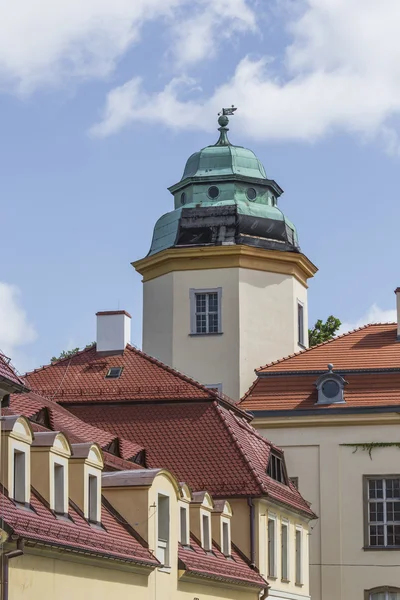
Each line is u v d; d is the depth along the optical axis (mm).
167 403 57250
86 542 34281
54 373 60000
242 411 62906
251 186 75188
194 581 44875
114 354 60812
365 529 67375
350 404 68250
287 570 59500
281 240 74438
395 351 71062
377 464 67688
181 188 75875
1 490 31656
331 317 99062
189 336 73062
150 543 40500
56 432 35312
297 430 68750
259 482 54500
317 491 68062
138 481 40844
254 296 73125
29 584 30656
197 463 55062
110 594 36281
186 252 73125
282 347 73500
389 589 66562
